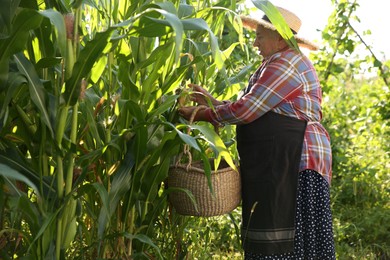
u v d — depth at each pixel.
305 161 3.23
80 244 2.92
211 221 4.44
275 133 3.18
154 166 2.99
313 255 3.26
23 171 2.49
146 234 3.13
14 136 2.71
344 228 4.89
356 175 5.91
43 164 2.64
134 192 2.93
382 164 6.39
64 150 2.59
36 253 2.53
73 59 2.44
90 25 3.33
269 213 3.18
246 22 3.41
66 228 2.60
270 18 2.55
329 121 6.66
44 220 2.47
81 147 2.81
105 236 2.79
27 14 2.16
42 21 2.43
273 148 3.19
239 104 3.14
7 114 2.45
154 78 2.86
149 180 2.99
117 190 2.79
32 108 2.61
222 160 3.41
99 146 2.76
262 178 3.20
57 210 2.43
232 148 3.81
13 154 2.50
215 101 3.25
